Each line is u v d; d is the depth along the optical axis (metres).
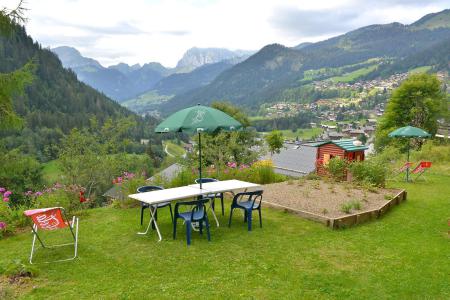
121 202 9.41
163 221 7.96
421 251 6.16
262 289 4.73
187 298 4.49
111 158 17.05
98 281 5.00
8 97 10.09
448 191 11.81
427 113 35.38
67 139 16.39
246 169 12.38
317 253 6.04
